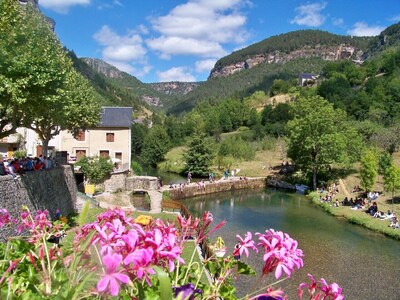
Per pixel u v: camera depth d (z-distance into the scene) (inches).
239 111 4244.6
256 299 90.3
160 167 2568.9
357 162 2192.4
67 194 935.0
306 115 1959.9
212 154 2293.3
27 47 610.5
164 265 78.5
